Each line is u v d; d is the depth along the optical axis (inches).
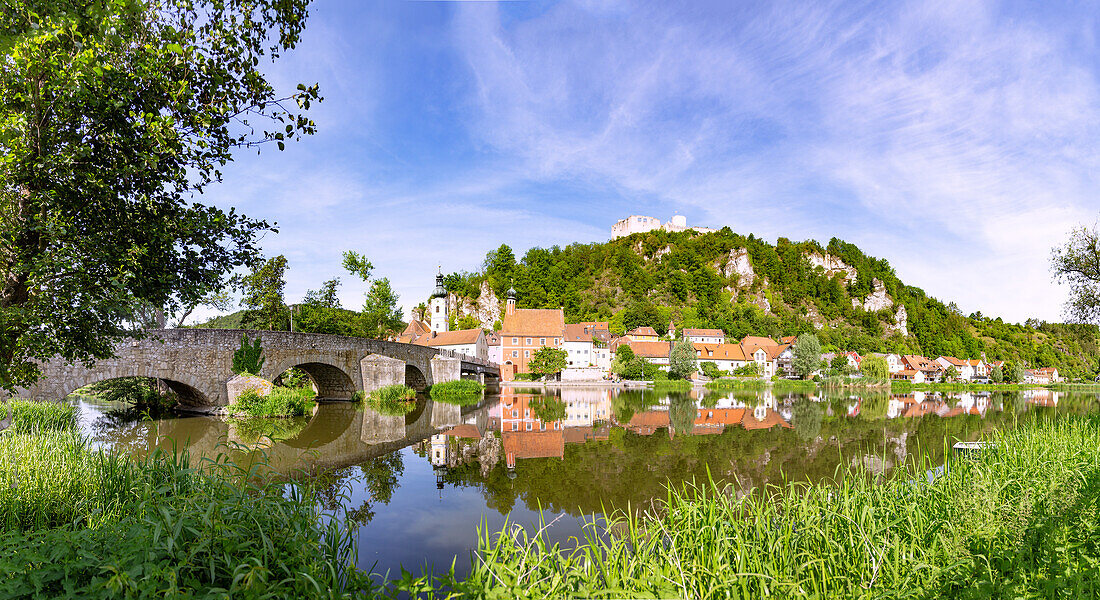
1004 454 411.8
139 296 255.0
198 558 202.7
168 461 330.3
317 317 2324.1
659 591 205.5
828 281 7524.6
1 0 194.9
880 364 3639.3
